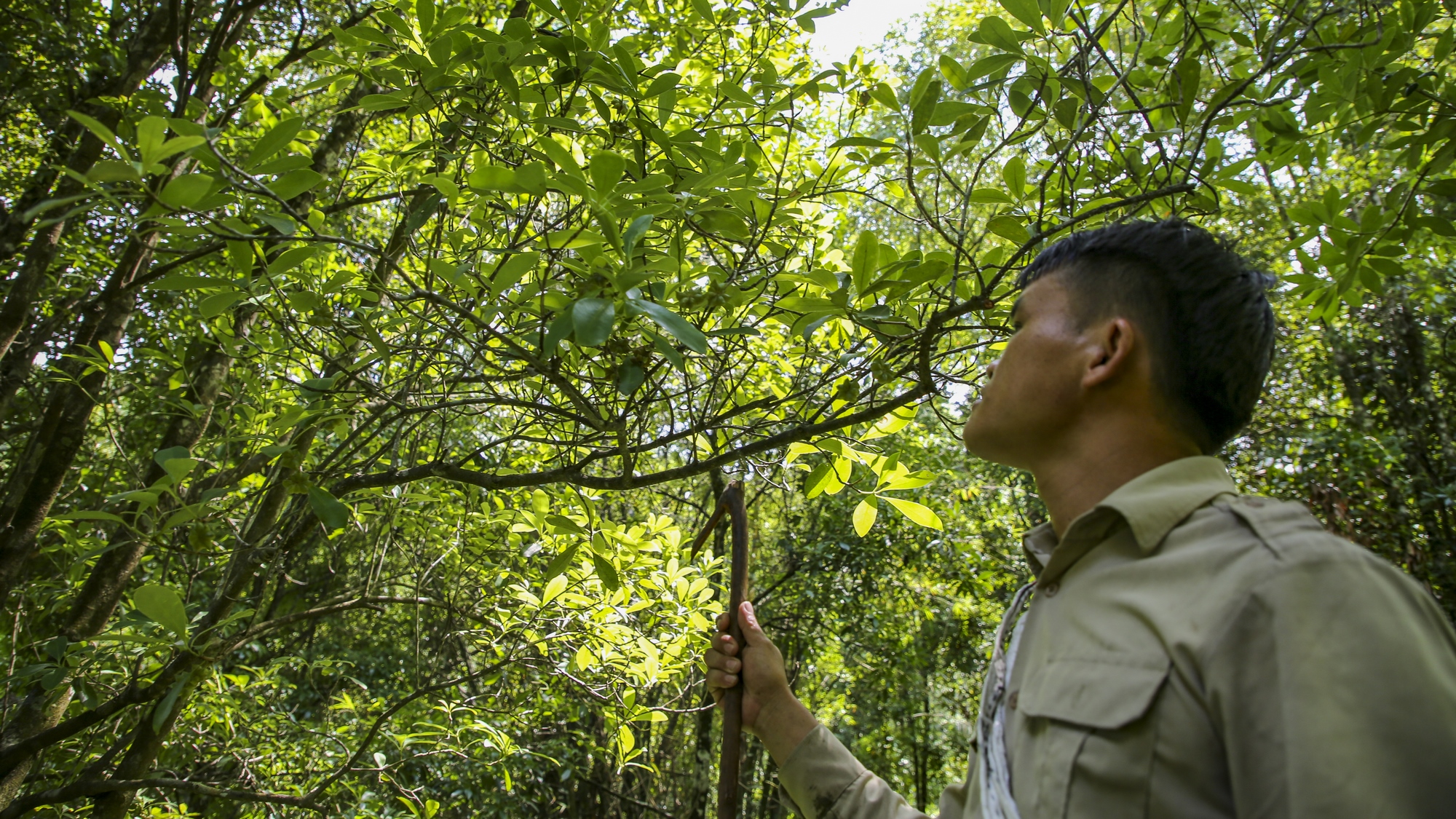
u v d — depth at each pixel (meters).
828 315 1.63
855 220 5.79
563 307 1.53
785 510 8.73
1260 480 7.07
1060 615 0.86
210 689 3.56
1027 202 2.04
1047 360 1.00
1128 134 2.54
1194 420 0.94
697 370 2.41
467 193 2.22
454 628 3.58
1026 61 1.82
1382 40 2.12
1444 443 7.32
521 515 2.96
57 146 5.35
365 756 3.86
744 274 1.81
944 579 8.77
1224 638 0.68
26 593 3.32
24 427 4.87
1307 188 6.39
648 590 3.48
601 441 1.96
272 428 2.23
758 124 2.18
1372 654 0.63
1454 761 0.59
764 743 1.33
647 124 1.89
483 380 1.93
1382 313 7.69
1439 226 2.29
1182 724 0.69
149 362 4.45
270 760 3.95
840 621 8.81
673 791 9.90
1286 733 0.62
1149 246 0.99
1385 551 6.31
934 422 8.43
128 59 3.90
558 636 3.10
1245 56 2.38
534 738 5.53
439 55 1.85
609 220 1.35
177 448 1.63
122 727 3.41
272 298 1.99
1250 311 0.95
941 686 10.79
